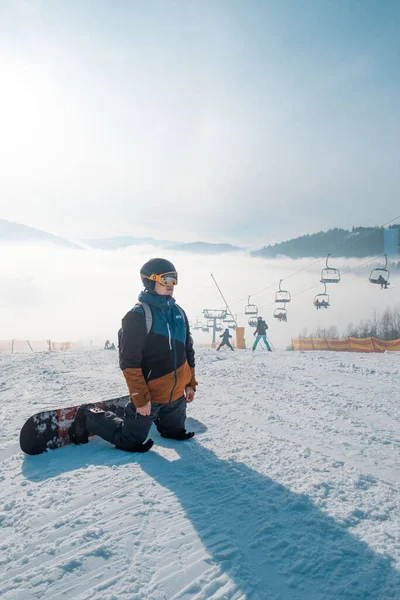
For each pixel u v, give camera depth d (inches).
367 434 128.0
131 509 80.3
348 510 79.2
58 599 56.1
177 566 63.2
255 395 189.9
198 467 101.3
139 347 109.4
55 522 75.5
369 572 61.7
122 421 117.8
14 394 208.7
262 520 76.4
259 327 650.2
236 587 58.9
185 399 123.2
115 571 62.0
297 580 60.5
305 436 126.5
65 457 109.9
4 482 94.3
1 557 65.9
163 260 114.6
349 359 351.6
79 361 370.6
